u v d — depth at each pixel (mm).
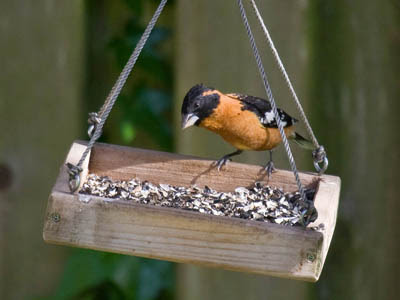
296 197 8250
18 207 10977
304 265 6828
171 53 12172
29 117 10914
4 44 10820
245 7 10109
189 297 10844
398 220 10227
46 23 10867
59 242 7113
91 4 11930
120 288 10977
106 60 12031
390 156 10172
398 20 9977
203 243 6969
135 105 12086
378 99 10078
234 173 8539
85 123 11305
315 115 10047
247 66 10172
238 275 10547
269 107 9094
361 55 9992
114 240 7070
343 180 10172
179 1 10523
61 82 10953
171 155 8664
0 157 10914
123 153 8633
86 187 8289
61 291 10789
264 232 6863
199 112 8836
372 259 10281
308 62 9953
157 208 7008
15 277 11070
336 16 9945
